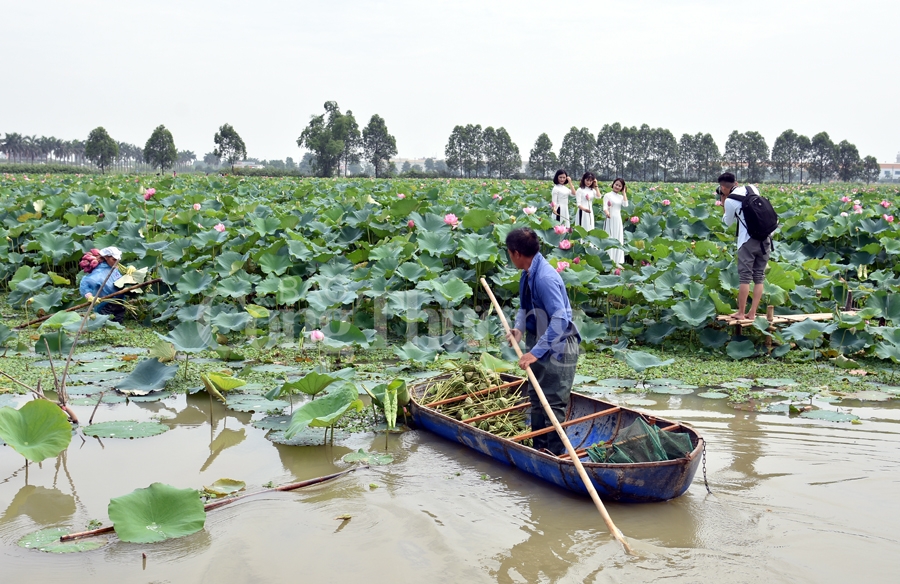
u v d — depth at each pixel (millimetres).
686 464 4328
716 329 8891
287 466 5195
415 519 4344
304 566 3805
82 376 7250
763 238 8055
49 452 4852
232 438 5754
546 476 4789
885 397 6688
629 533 4133
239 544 4039
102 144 85938
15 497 4609
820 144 86250
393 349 8719
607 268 10547
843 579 3590
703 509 4402
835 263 12461
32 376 7207
